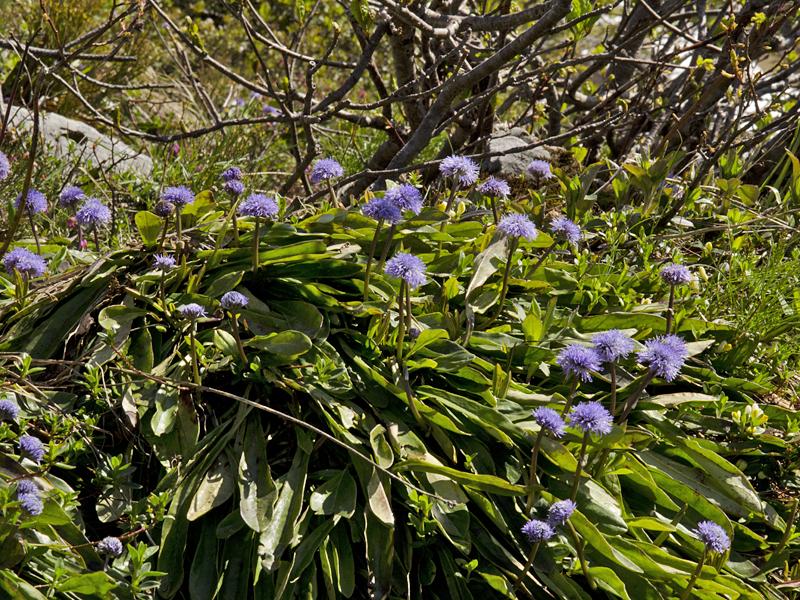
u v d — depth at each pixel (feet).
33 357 9.03
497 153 13.44
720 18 15.69
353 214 10.07
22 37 18.75
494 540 8.11
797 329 10.73
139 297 9.16
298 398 8.82
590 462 8.41
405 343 9.00
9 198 13.25
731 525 8.57
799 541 8.70
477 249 10.32
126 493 8.01
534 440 8.45
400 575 7.90
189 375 8.72
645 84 15.94
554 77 17.49
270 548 7.69
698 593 7.95
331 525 7.96
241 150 17.47
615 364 9.18
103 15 22.54
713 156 12.60
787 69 16.34
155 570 7.66
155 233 9.60
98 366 8.48
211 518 8.07
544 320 9.29
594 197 12.14
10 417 7.63
